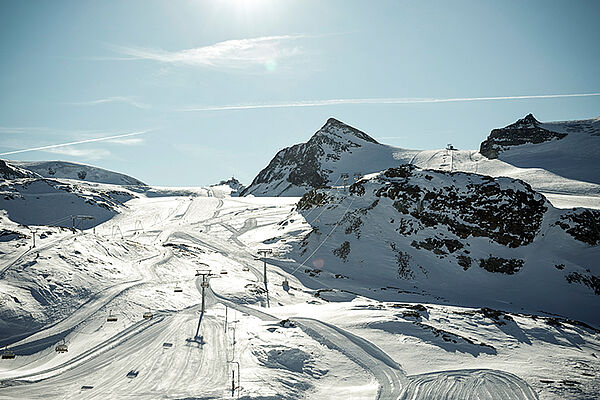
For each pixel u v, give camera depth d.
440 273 94.38
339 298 75.69
